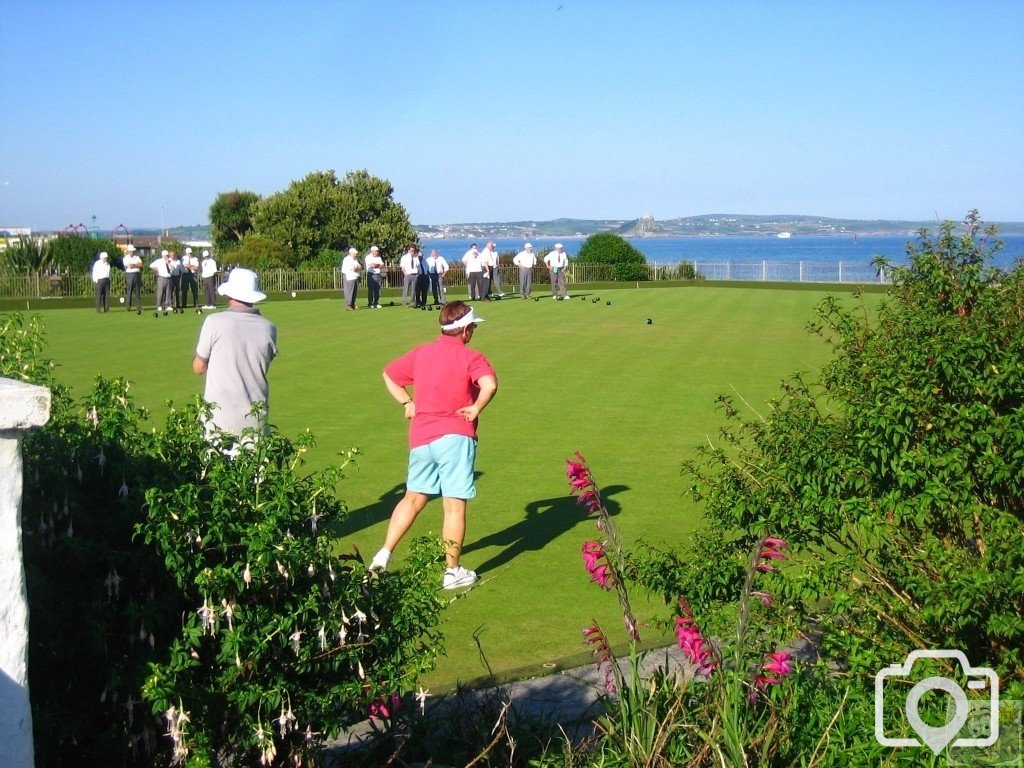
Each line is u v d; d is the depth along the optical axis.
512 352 18.98
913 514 4.22
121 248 39.81
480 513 8.45
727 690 3.66
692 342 20.56
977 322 4.53
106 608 3.38
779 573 4.42
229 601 3.34
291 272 39.22
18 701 2.78
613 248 46.34
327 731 3.44
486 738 3.90
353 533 7.80
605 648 3.99
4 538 2.74
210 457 3.80
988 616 3.92
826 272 47.34
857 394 4.65
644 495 8.93
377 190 55.38
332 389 14.48
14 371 4.70
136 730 3.38
